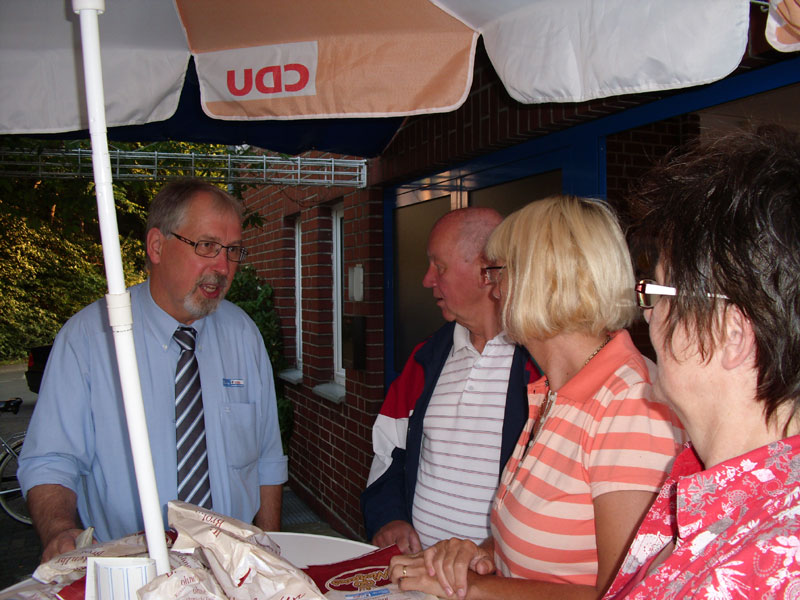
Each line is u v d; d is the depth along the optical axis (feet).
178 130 11.84
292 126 11.77
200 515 3.55
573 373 4.37
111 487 6.29
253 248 25.45
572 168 9.48
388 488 7.09
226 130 11.92
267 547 3.55
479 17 5.90
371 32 6.55
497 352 6.39
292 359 21.86
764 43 6.48
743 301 2.25
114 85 6.99
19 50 6.83
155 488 3.22
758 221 2.24
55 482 5.84
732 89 7.31
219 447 6.74
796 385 2.20
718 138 2.69
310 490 19.27
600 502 3.66
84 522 6.53
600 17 4.90
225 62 7.01
